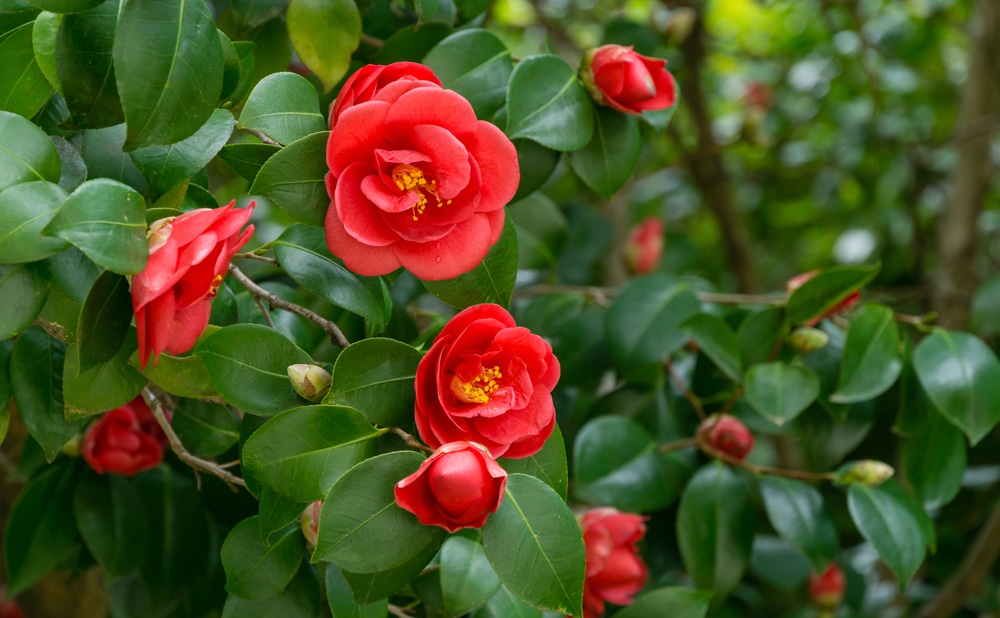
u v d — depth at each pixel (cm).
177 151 102
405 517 98
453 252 101
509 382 99
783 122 233
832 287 129
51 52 102
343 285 106
